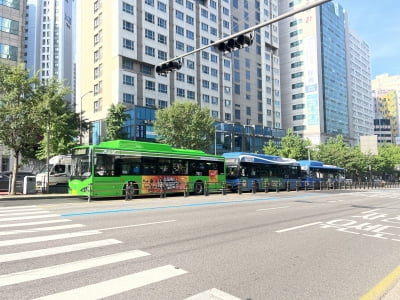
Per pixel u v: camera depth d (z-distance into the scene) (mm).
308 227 10023
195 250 6758
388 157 79125
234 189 27828
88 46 59031
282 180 32219
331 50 109062
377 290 4645
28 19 137500
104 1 55500
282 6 108375
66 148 30234
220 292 4453
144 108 50812
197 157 23719
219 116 70125
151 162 20578
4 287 4504
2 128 18984
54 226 9250
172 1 61812
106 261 5809
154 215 11820
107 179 18141
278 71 94938
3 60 39969
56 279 4844
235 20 80375
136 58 54094
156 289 4508
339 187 42562
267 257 6348
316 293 4504
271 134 79938
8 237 7699
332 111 105750
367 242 7957
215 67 70125
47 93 20469
